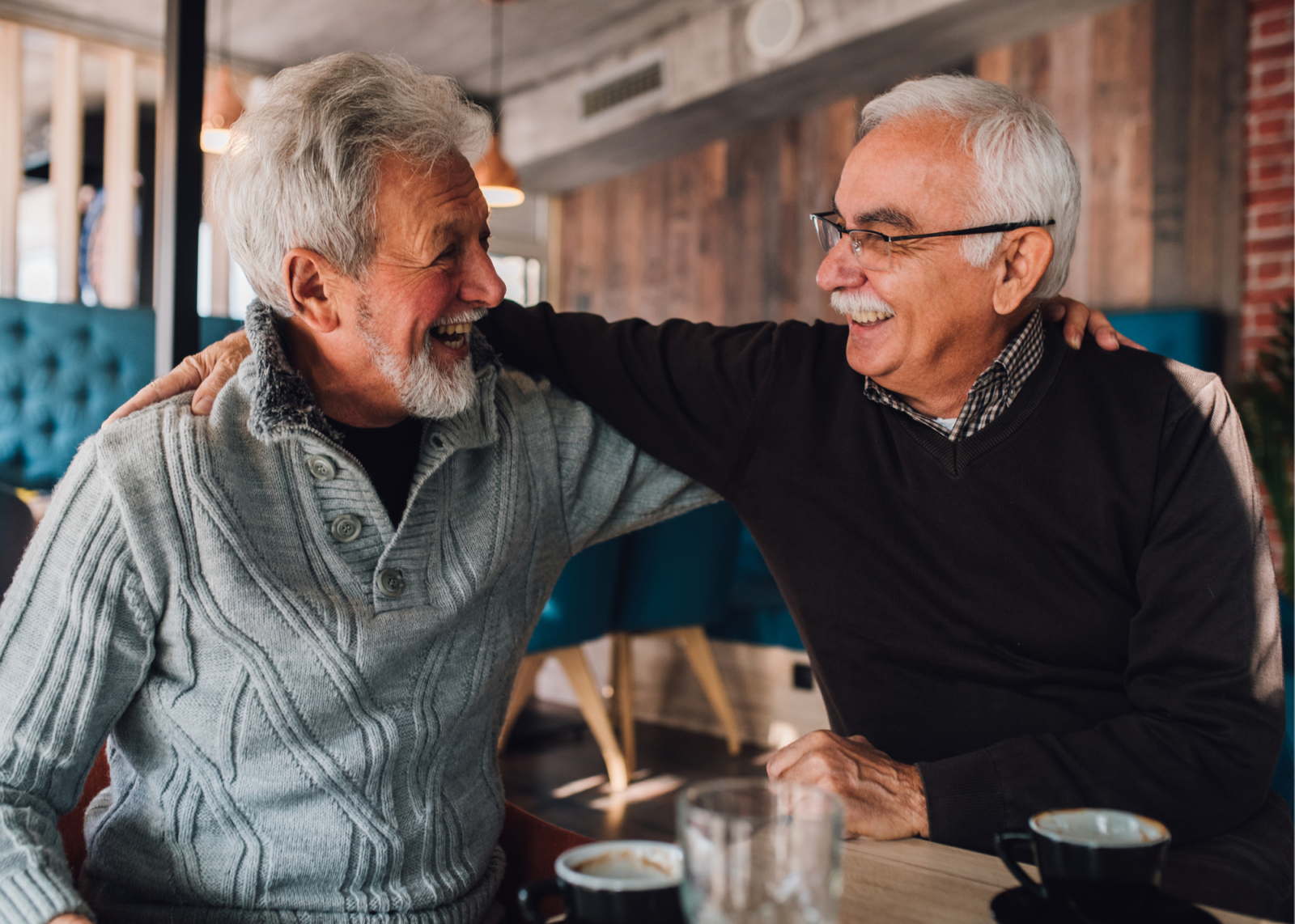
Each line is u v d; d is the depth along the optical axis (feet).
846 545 4.41
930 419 4.39
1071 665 4.25
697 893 1.90
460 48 20.02
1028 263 4.18
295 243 3.34
